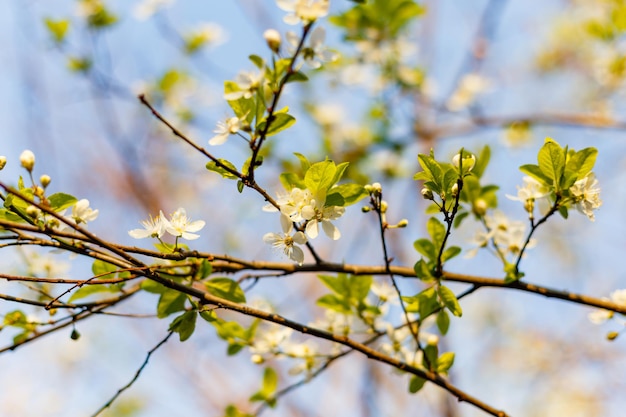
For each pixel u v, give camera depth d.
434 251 0.97
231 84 0.90
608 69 1.54
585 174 0.93
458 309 0.95
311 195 0.91
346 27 1.39
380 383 1.66
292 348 1.02
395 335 1.00
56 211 0.91
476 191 1.01
